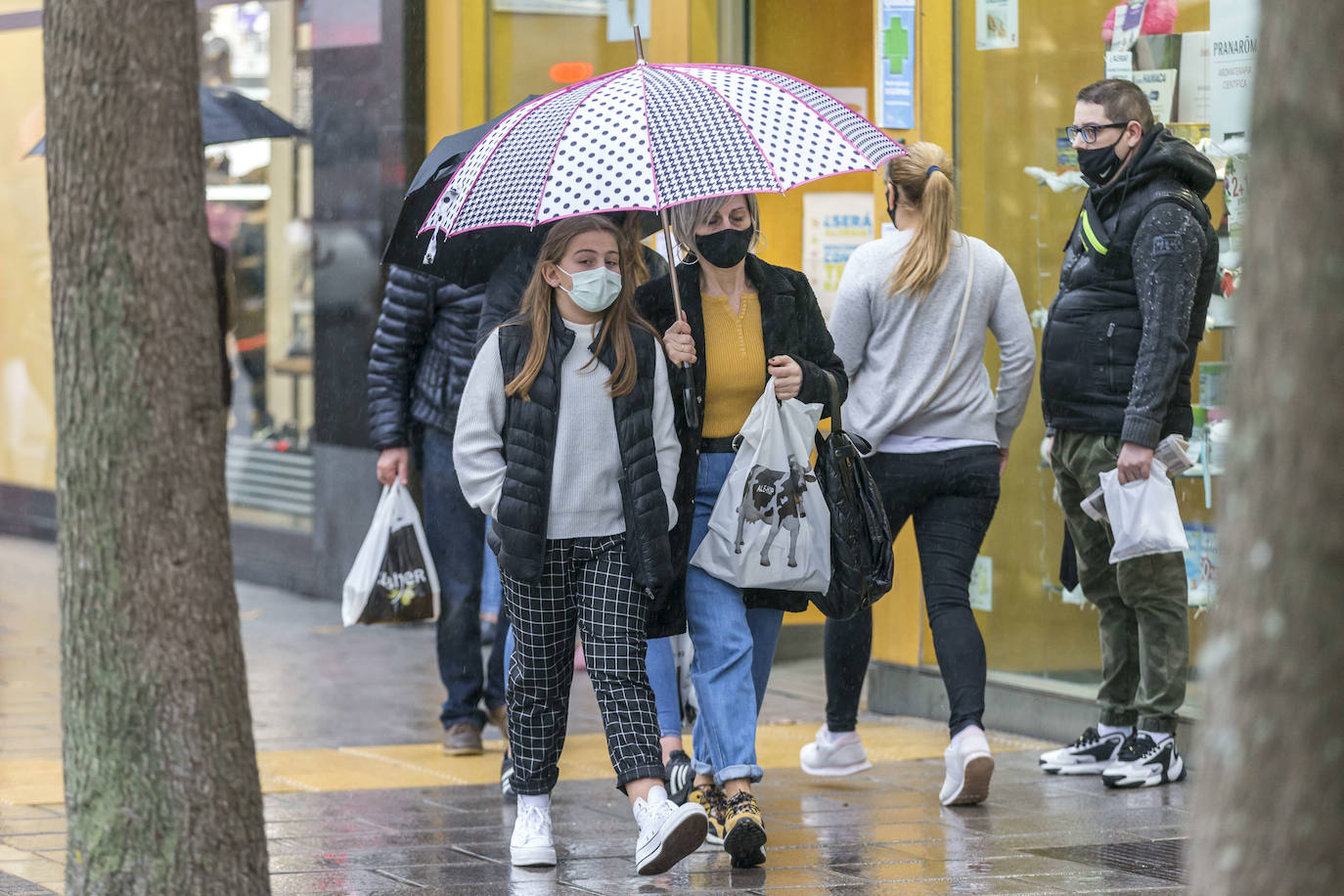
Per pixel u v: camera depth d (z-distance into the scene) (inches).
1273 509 273.4
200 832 416.2
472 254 790.5
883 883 642.2
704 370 671.1
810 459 671.8
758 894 626.2
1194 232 773.3
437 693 1153.4
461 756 933.2
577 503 638.5
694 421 663.1
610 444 639.8
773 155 619.2
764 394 666.8
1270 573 274.1
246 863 423.8
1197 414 868.6
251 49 1558.8
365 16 1465.3
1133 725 853.2
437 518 926.4
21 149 1822.1
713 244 658.8
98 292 404.2
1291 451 271.3
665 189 605.3
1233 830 279.4
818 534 666.2
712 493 681.6
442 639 934.4
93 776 416.8
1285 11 271.1
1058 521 954.7
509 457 638.5
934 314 776.3
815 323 699.4
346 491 1523.1
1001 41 971.3
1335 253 268.1
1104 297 804.6
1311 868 274.4
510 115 661.9
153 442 407.5
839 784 843.4
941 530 783.1
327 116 1505.9
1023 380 802.2
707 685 668.7
